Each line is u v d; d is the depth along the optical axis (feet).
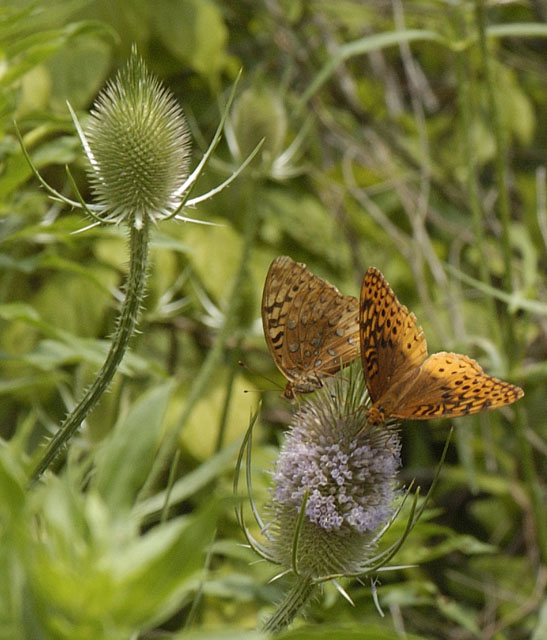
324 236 4.32
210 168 3.96
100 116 2.79
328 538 2.76
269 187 4.28
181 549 2.35
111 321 3.60
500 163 3.59
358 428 2.78
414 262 4.18
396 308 2.77
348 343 2.84
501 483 4.27
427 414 2.77
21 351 3.51
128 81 2.79
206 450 3.59
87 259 3.59
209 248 3.82
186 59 3.92
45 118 3.08
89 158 2.77
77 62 3.55
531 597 3.79
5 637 2.38
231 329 3.43
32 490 2.64
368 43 3.45
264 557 2.76
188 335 3.92
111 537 2.39
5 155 3.14
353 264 4.37
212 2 4.28
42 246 3.57
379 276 2.75
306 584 2.77
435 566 4.28
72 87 3.54
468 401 2.75
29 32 3.47
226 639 2.41
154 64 4.01
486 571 4.24
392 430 2.81
